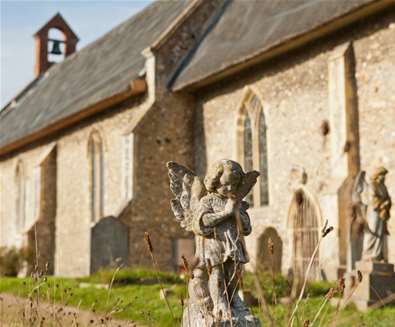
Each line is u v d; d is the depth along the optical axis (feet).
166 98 76.54
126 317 36.24
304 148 60.59
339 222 53.78
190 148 77.15
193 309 19.67
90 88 92.53
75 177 93.35
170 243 74.64
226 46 71.31
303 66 61.62
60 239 95.96
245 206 20.52
